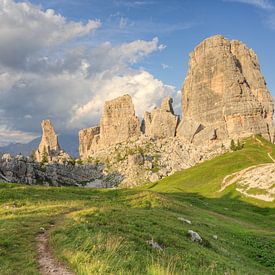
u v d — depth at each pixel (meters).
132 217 40.06
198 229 46.47
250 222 71.06
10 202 55.41
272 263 40.03
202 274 25.38
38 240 27.83
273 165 119.94
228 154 193.75
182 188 152.38
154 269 20.80
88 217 34.91
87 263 20.67
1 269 20.72
